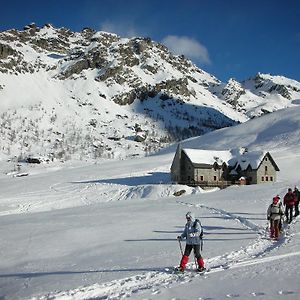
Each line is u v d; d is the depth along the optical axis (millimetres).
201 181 76562
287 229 24375
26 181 100188
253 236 22484
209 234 23750
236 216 30734
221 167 80750
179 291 12492
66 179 99125
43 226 29547
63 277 15156
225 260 16844
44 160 191625
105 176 100125
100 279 14500
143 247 20359
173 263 16453
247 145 152375
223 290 12320
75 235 24656
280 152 122375
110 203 50031
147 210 37812
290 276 13414
